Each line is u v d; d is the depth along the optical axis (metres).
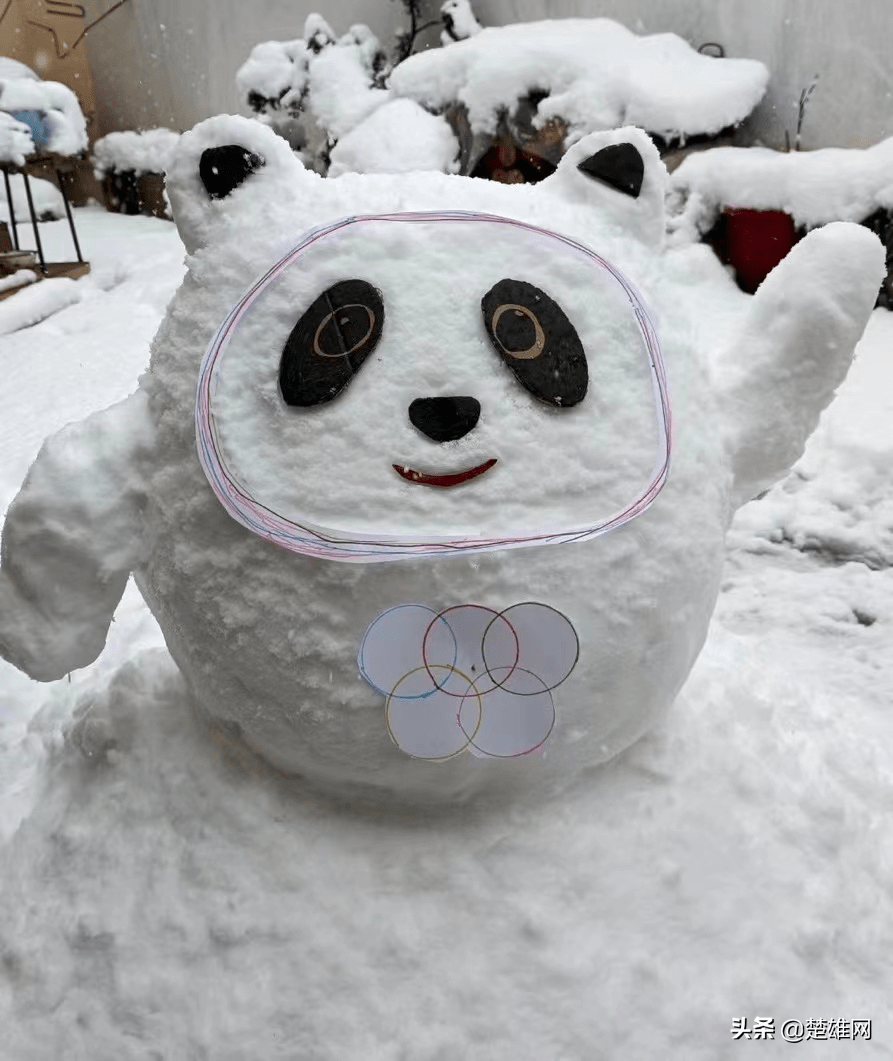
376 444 2.24
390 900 2.41
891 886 2.52
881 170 7.77
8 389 7.57
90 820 2.75
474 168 9.85
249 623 2.31
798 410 2.61
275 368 2.34
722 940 2.35
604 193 2.62
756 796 2.65
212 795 2.62
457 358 2.26
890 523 5.29
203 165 2.56
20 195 14.73
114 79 16.03
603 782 2.61
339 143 10.12
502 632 2.22
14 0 16.06
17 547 2.46
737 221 8.41
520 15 11.73
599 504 2.28
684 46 9.78
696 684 3.10
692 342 2.58
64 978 2.45
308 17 12.84
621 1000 2.25
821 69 9.18
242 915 2.40
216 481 2.30
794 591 4.84
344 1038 2.23
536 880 2.42
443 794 2.47
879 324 7.51
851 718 3.74
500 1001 2.26
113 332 8.88
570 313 2.36
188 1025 2.29
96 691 3.43
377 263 2.35
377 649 2.22
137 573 2.60
